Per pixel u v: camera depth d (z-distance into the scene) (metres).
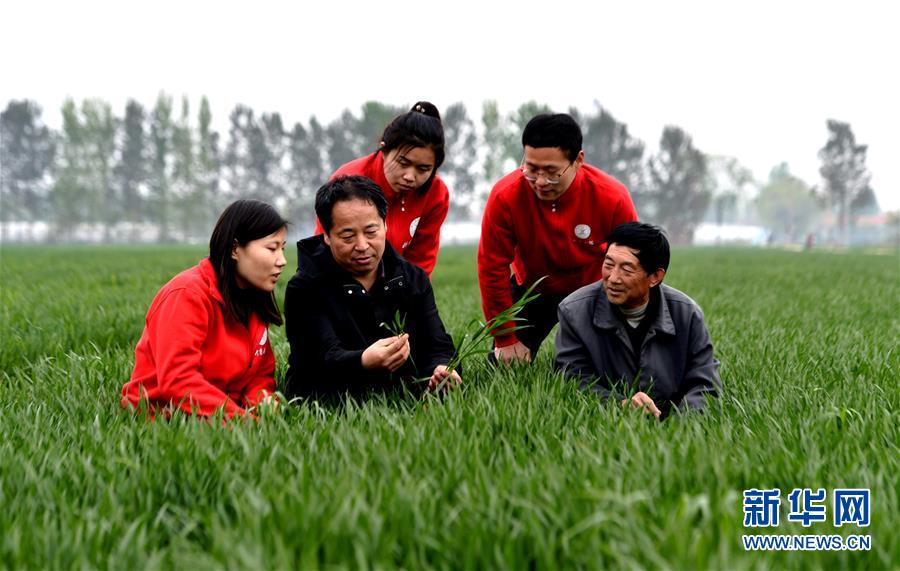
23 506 2.43
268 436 3.07
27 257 27.55
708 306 9.08
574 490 2.42
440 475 2.65
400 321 4.17
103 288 11.17
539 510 2.22
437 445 2.84
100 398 3.96
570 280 5.18
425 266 5.34
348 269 4.06
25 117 89.31
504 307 5.17
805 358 5.12
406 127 4.28
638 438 2.98
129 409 3.68
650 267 3.91
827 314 8.35
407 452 2.82
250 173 92.12
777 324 7.32
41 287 11.13
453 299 9.41
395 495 2.33
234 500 2.38
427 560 2.13
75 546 2.13
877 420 3.35
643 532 2.06
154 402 3.73
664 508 2.30
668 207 93.62
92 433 3.14
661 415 4.23
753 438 3.09
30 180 90.81
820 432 3.18
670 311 4.25
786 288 12.88
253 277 3.81
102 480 2.64
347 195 3.73
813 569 2.01
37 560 2.10
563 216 4.80
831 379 4.42
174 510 2.42
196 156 84.12
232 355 3.94
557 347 4.51
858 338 6.19
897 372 4.64
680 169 93.19
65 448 3.04
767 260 29.53
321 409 3.57
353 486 2.42
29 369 5.11
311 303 4.13
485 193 89.25
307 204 89.62
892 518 2.30
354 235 3.78
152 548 2.25
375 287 4.18
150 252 36.16
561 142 4.19
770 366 4.79
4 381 4.83
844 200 94.25
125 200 89.38
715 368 4.23
